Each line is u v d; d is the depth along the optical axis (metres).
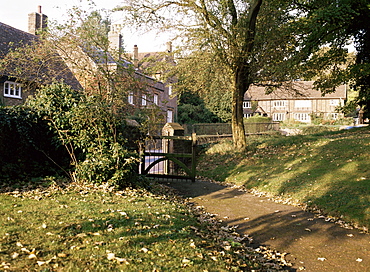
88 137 8.88
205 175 15.16
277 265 4.92
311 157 13.46
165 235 5.02
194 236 5.34
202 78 15.66
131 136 11.70
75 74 10.01
